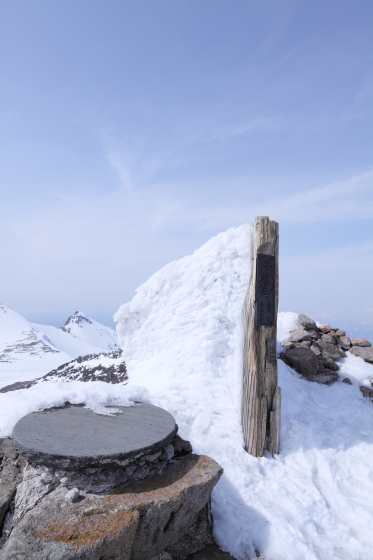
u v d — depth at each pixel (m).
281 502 3.46
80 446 2.60
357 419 5.53
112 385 4.14
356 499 3.89
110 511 2.30
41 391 3.71
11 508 2.47
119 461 2.54
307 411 5.40
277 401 4.26
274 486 3.62
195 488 2.64
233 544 2.90
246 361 4.34
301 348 7.10
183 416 4.42
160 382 5.40
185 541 2.84
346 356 7.55
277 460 4.19
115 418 3.22
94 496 2.47
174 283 6.05
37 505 2.38
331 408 5.70
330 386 6.43
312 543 3.04
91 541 2.05
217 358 5.32
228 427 4.36
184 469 2.89
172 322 5.86
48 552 1.96
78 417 3.18
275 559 2.80
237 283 5.25
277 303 4.37
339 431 5.08
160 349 5.98
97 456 2.46
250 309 4.33
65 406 3.46
